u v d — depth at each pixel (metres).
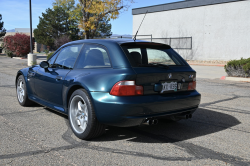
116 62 3.37
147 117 3.21
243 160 2.94
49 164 2.73
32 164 2.72
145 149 3.21
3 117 4.59
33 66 5.25
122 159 2.90
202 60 21.89
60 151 3.09
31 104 5.49
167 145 3.37
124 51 3.45
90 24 18.72
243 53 19.48
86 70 3.67
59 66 4.34
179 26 23.31
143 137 3.66
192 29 22.39
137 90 3.17
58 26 57.94
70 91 3.81
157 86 3.33
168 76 3.46
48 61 4.78
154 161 2.86
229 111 5.37
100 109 3.22
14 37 25.81
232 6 19.75
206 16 21.36
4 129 3.89
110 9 18.00
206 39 21.55
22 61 20.70
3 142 3.35
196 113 5.18
